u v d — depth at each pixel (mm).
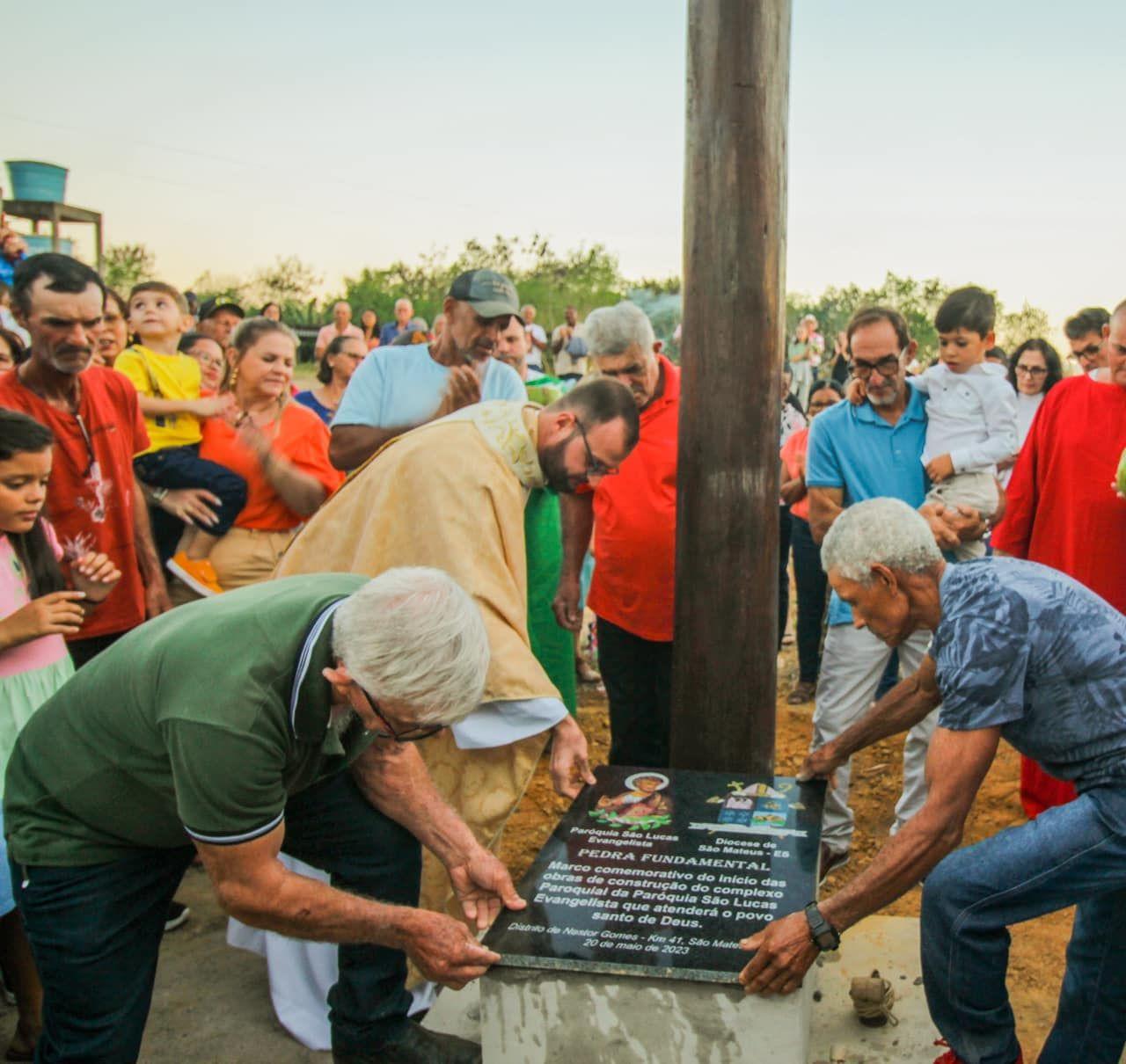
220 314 5918
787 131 2791
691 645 2943
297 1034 2879
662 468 3590
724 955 2053
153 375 4613
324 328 9180
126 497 3541
